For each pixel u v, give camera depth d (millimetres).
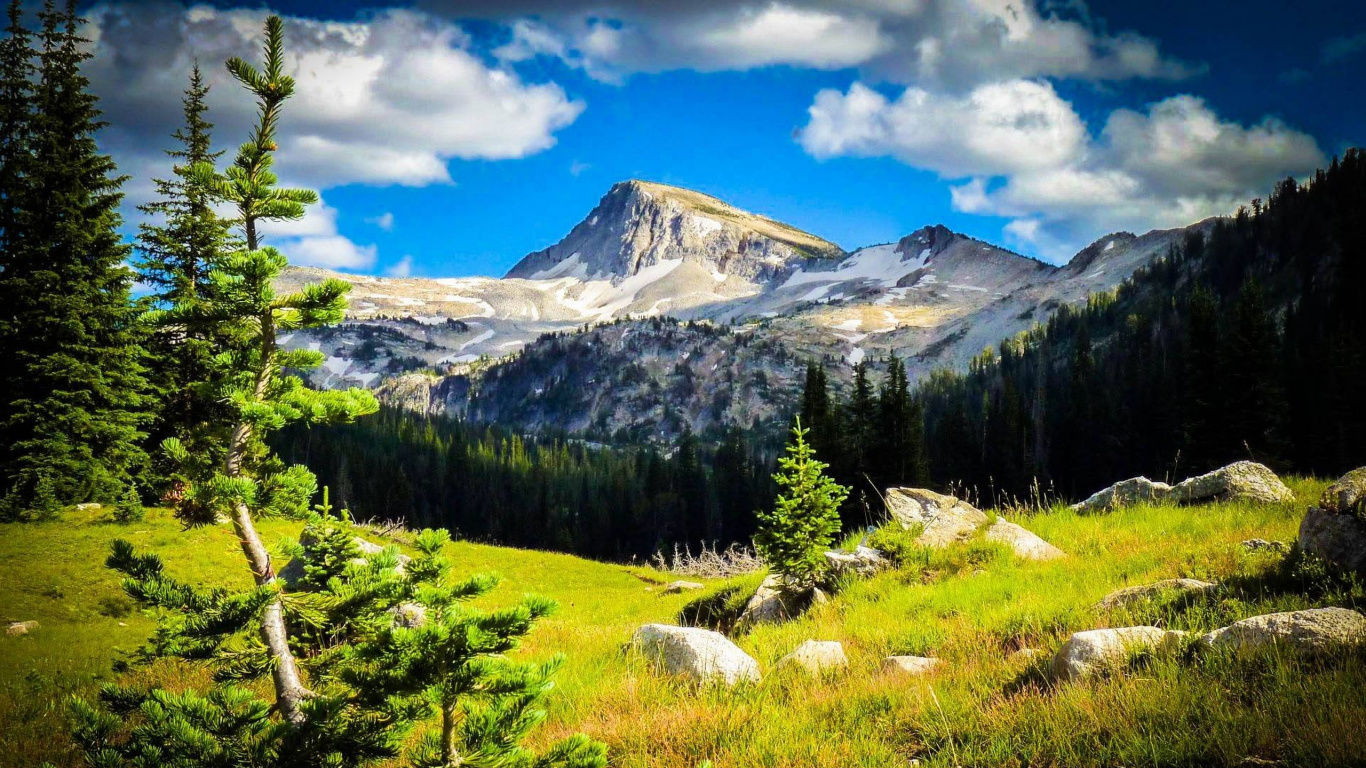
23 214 28438
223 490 4457
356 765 4348
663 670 10234
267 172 4797
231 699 4391
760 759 6973
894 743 7059
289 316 4973
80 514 27000
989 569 13266
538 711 4676
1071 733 6297
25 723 12828
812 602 14094
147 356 30547
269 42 4797
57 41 31297
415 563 4957
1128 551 12594
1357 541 8227
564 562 46219
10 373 28250
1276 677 6270
